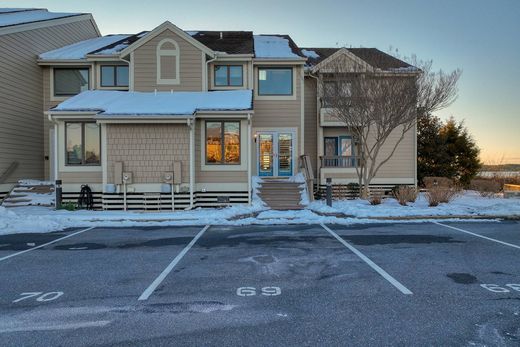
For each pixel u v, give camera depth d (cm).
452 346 373
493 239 904
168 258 733
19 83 1733
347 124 1736
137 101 1559
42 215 1251
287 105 1889
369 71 1617
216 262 700
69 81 1934
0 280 593
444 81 1641
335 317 443
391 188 2027
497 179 2333
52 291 541
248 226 1125
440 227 1084
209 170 1532
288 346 374
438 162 2780
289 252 777
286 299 504
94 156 1521
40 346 376
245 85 1833
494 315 447
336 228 1077
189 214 1294
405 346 374
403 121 1620
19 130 1734
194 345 377
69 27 2138
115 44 1972
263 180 1739
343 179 1930
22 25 1739
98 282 582
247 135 1527
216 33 2147
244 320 436
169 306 481
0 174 1612
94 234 1001
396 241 884
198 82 1752
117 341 386
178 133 1457
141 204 1441
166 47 1745
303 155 1797
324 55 2234
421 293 525
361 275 612
